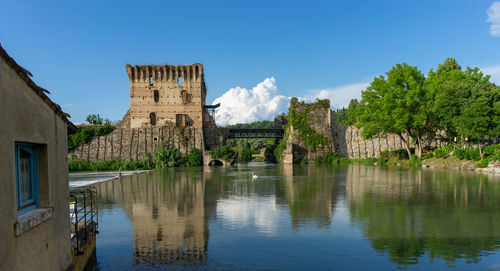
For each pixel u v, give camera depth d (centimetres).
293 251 1238
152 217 1853
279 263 1120
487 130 4541
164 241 1385
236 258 1169
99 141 7612
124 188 3294
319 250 1246
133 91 8250
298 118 8288
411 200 2266
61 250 795
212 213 1942
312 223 1659
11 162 545
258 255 1199
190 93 8388
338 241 1353
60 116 820
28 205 663
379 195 2512
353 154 8219
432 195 2462
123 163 7106
